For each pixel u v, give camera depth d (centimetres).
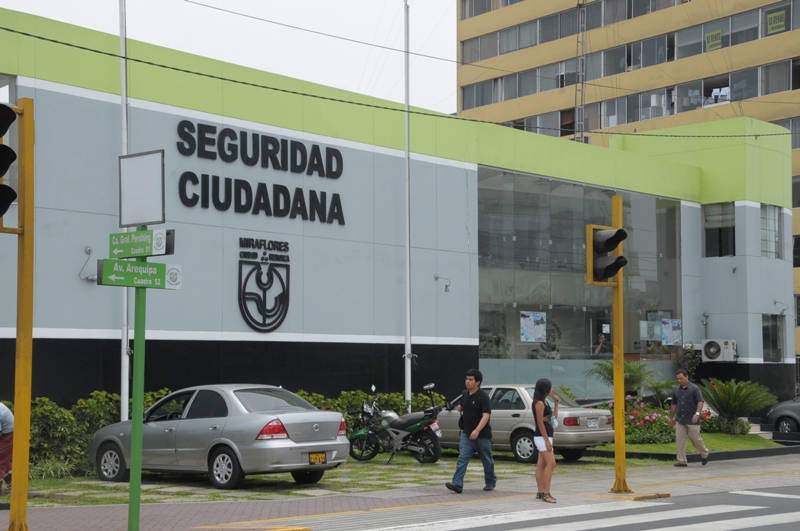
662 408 2584
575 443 1853
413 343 2347
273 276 2064
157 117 1903
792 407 2673
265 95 2091
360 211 2258
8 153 846
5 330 1664
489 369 2539
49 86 1756
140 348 904
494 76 5238
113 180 1833
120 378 1806
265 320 2038
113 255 949
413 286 2358
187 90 1956
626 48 4791
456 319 2448
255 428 1381
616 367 1402
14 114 856
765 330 3162
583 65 4719
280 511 1191
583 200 2847
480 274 2542
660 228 3077
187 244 1922
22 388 877
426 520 1115
